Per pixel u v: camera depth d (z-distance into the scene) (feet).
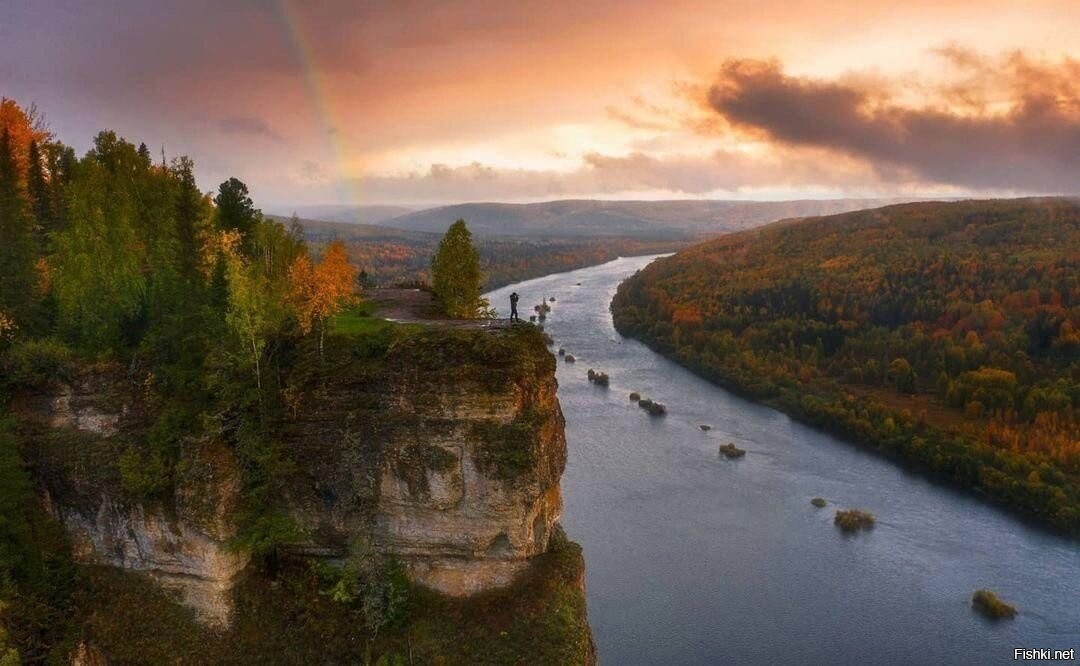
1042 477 309.01
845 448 369.50
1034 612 230.48
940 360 446.60
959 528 283.38
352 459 139.74
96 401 144.36
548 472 146.30
